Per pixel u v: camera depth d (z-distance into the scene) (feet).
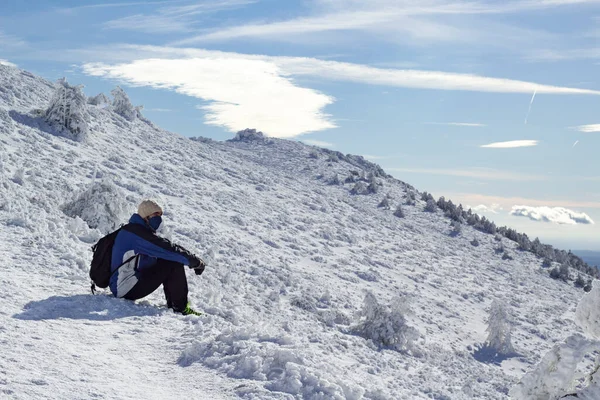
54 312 16.61
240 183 127.65
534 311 113.19
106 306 18.34
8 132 74.28
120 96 140.36
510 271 151.12
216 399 11.73
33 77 122.52
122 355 14.15
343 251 102.37
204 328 17.15
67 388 10.99
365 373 30.01
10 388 10.36
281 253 81.10
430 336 72.18
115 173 82.07
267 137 295.48
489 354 75.41
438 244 154.20
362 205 174.09
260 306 43.78
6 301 16.61
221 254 63.57
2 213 29.37
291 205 126.11
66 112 92.17
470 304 100.83
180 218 73.05
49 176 59.93
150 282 19.80
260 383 12.45
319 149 282.56
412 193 223.51
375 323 51.98
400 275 101.65
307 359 13.79
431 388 33.14
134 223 20.39
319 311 55.01
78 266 23.95
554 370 11.64
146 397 11.37
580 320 11.84
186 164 120.47
